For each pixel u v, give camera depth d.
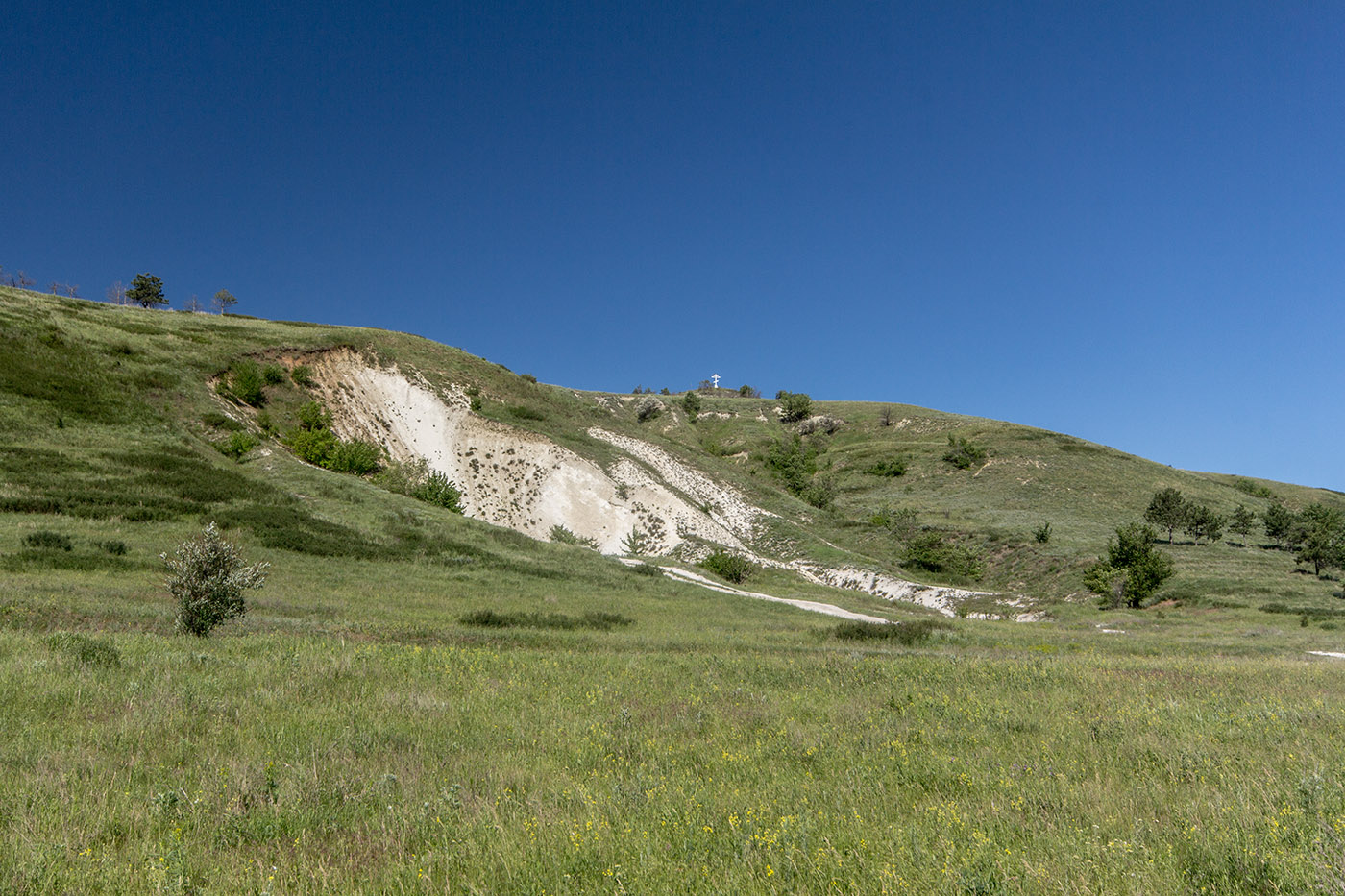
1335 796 6.16
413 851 5.32
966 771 7.62
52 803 5.65
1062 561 64.50
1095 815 5.97
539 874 4.73
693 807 6.25
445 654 15.71
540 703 11.46
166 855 4.76
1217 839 5.22
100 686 9.77
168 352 57.84
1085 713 11.13
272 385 62.53
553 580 39.38
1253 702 12.15
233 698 9.84
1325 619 39.56
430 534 42.91
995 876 4.58
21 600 18.72
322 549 35.59
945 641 27.27
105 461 39.59
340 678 12.30
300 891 4.50
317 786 6.48
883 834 5.58
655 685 13.70
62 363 49.06
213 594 16.89
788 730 9.78
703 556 60.34
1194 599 49.72
